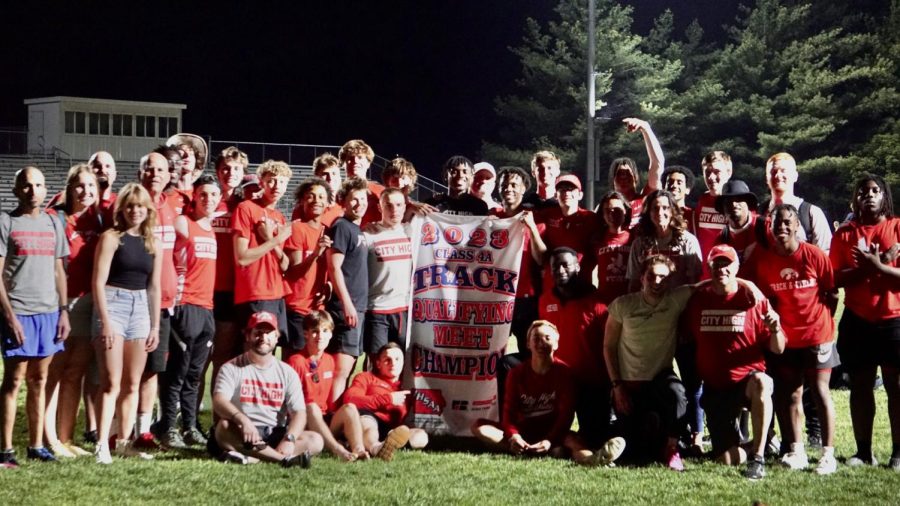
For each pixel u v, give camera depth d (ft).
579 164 164.35
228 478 25.36
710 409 28.63
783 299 28.40
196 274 29.86
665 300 28.66
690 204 163.84
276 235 30.30
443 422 31.96
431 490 24.91
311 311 29.94
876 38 159.02
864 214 28.71
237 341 32.04
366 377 30.71
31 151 148.05
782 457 28.53
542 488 25.31
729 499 24.50
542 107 167.63
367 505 23.47
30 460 26.45
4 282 25.64
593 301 30.55
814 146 160.35
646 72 170.40
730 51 166.91
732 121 162.81
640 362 28.99
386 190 31.81
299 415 27.94
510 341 51.42
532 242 31.65
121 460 27.02
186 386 30.37
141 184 28.66
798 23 163.94
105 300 26.71
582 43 165.58
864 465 28.37
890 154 148.77
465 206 33.94
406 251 31.99
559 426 29.55
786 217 27.99
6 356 25.54
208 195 29.78
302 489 24.58
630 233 31.22
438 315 32.12
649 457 29.04
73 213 27.68
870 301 28.30
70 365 27.89
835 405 36.68
